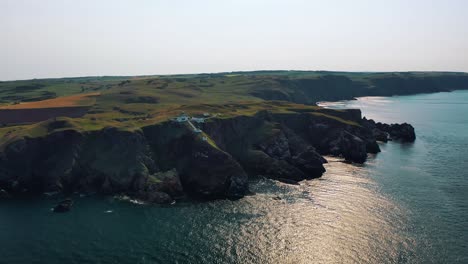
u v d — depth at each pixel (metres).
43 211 99.56
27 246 80.81
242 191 111.81
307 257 74.81
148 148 126.94
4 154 120.31
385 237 81.62
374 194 108.12
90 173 119.75
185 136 129.50
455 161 143.38
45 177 119.88
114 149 123.38
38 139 126.00
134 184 114.06
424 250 75.81
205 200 107.88
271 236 83.75
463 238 80.44
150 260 75.00
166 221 92.50
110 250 78.81
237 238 83.19
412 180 120.44
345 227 87.00
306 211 97.06
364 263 72.00
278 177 126.62
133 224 91.00
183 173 122.69
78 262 74.50
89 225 90.75
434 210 95.44
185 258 75.44
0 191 111.56
